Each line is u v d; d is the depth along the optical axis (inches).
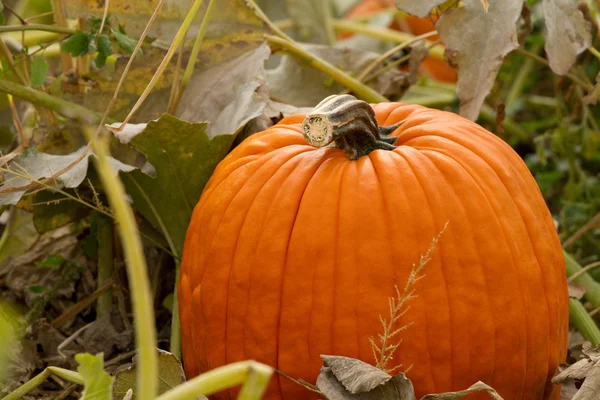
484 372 46.5
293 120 51.1
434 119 49.8
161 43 56.3
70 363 54.1
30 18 56.7
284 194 46.9
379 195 46.3
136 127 52.2
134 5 56.0
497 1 54.6
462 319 45.9
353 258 45.8
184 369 51.7
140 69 56.3
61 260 57.1
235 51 57.2
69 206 56.4
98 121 55.6
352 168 47.0
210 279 47.7
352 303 45.8
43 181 52.5
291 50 58.7
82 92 57.2
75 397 53.4
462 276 45.9
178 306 51.0
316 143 47.2
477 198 46.6
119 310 56.6
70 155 53.8
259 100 54.2
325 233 46.1
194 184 53.4
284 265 46.4
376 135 48.5
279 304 46.4
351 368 44.9
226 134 52.2
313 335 46.1
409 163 46.9
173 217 54.4
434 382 46.2
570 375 46.9
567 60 55.3
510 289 46.5
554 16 55.5
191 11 50.4
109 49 55.0
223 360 47.8
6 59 56.4
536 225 47.8
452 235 46.0
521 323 46.8
